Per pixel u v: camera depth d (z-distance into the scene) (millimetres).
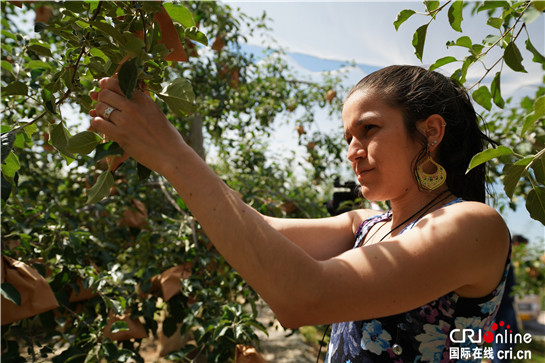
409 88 758
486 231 638
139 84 650
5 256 1323
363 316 604
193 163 617
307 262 596
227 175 3357
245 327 1604
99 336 1527
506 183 693
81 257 1933
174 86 645
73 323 1673
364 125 762
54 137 762
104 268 2051
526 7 667
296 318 608
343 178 3764
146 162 624
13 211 1911
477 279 645
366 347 727
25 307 1294
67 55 765
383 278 595
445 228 627
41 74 1479
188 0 3092
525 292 4316
